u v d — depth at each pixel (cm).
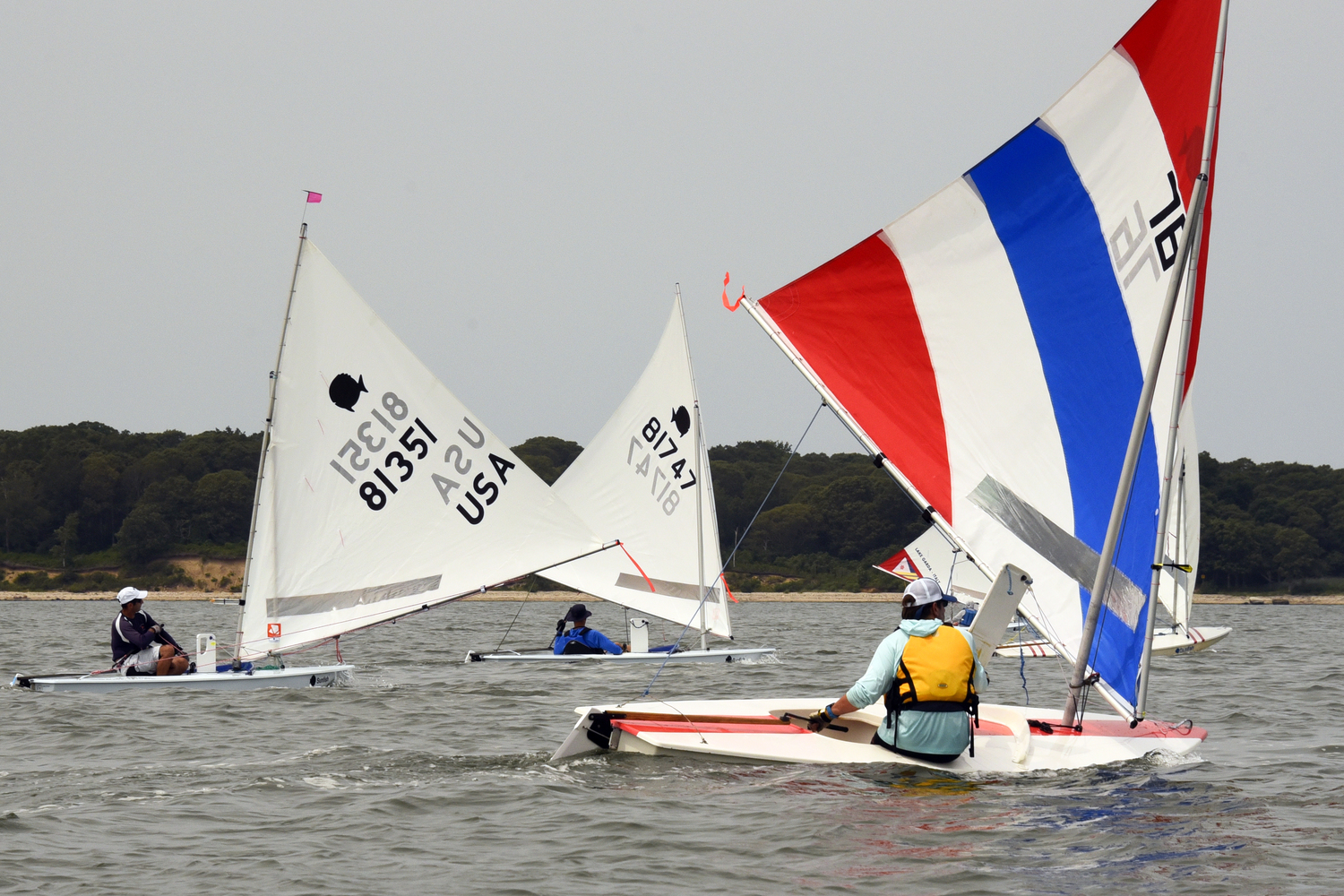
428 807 2194
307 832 2027
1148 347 2317
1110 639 2359
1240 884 1719
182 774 2544
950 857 1853
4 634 9244
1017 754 2509
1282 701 4278
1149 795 2259
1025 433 2494
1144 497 2297
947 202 2573
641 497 6756
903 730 2469
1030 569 2472
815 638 9000
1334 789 2383
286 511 4659
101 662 6294
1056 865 1812
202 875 1778
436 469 4897
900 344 2639
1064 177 2430
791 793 2252
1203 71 2206
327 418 4738
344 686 4475
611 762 2562
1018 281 2509
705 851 1889
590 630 6103
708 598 6562
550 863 1838
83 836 2003
